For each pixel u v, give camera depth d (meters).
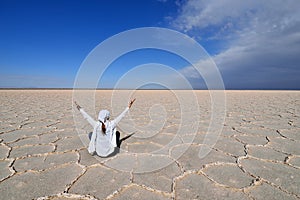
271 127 4.68
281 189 1.97
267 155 2.87
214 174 2.29
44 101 11.15
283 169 2.41
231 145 3.35
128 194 1.88
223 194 1.88
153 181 2.13
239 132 4.23
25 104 9.41
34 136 3.81
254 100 12.57
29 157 2.75
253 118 5.92
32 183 2.05
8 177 2.18
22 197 1.81
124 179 2.16
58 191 1.92
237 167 2.47
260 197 1.84
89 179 2.15
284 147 3.22
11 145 3.27
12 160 2.64
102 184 2.05
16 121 5.27
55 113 6.73
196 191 1.93
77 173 2.29
